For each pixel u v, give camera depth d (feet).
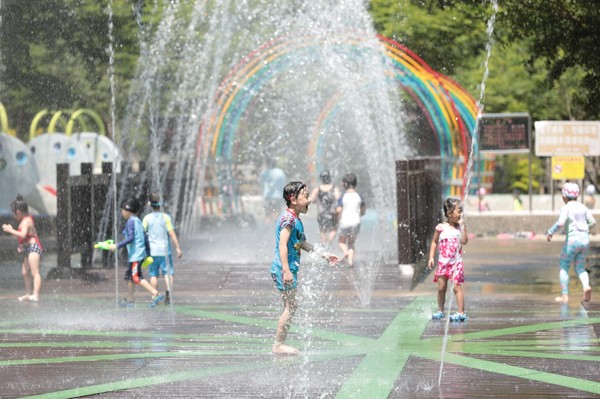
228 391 36.17
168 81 144.25
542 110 164.96
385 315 56.80
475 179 146.51
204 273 79.46
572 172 126.11
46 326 53.52
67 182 79.92
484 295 66.23
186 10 143.95
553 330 50.39
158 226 62.64
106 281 76.84
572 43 92.02
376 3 143.95
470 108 127.34
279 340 43.93
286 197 43.55
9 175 112.98
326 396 35.22
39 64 132.77
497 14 93.81
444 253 54.54
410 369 40.09
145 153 146.30
